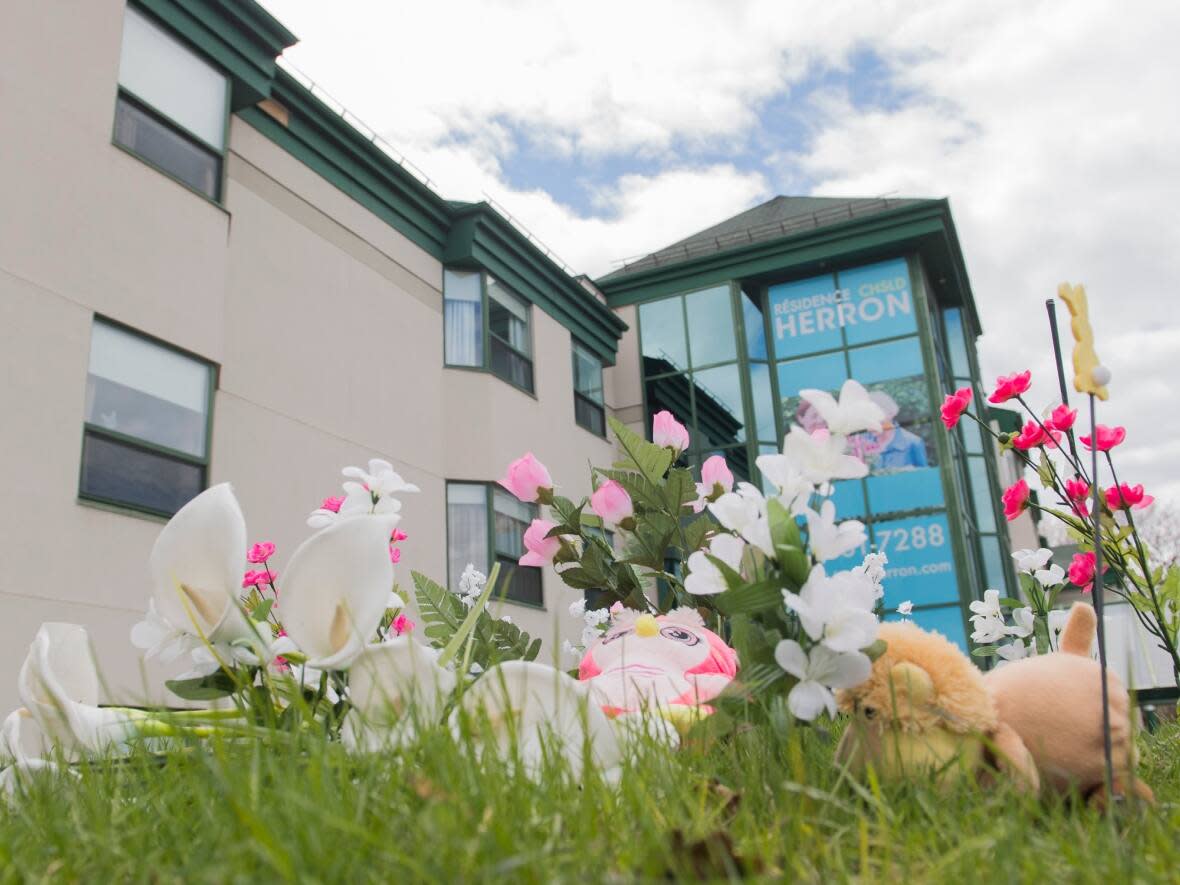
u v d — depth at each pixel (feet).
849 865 3.16
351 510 6.63
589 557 7.83
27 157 20.24
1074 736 4.24
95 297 21.22
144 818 3.78
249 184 27.96
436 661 4.58
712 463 7.71
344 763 3.70
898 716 4.09
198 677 4.65
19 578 18.38
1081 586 9.10
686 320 49.52
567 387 43.27
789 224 51.26
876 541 43.78
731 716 4.54
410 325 34.27
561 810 3.32
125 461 21.72
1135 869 2.80
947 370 53.16
